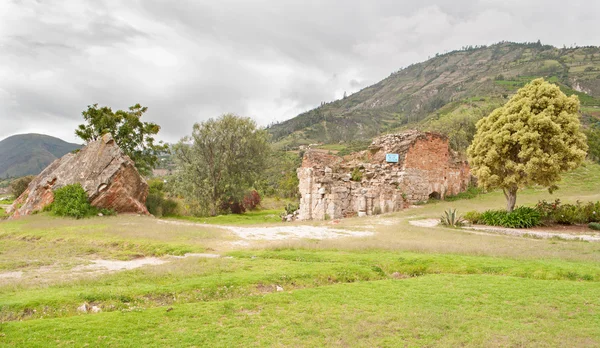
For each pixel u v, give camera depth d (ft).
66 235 60.90
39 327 22.09
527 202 98.68
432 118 412.98
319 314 25.68
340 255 43.91
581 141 72.18
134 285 31.83
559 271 36.09
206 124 134.92
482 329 23.29
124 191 90.79
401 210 101.91
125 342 20.65
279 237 61.77
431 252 46.34
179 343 20.80
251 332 22.65
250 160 138.62
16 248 54.70
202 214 127.44
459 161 128.47
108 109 124.47
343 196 101.60
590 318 25.04
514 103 76.43
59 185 91.25
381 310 26.40
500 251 45.57
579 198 94.58
